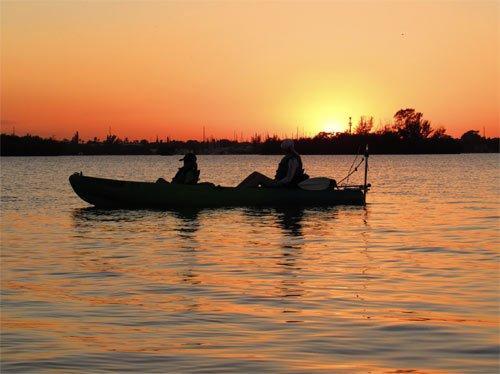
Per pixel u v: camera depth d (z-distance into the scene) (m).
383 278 13.67
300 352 8.73
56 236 20.53
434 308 11.08
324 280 13.52
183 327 9.98
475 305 11.28
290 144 29.08
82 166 100.38
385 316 10.55
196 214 26.36
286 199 28.80
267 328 9.90
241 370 8.04
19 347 9.02
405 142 154.50
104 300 11.81
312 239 19.61
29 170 80.38
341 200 29.61
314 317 10.52
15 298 12.00
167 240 19.48
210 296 12.09
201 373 7.94
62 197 36.12
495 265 15.18
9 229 22.33
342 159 141.38
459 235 20.53
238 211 27.34
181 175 29.05
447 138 158.50
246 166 100.50
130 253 17.17
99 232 21.38
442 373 7.92
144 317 10.59
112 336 9.52
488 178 58.53
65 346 9.05
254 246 18.25
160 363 8.31
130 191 28.39
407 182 52.69
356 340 9.26
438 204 31.64
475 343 9.10
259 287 12.85
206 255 16.78
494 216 26.12
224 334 9.60
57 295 12.24
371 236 20.27
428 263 15.48
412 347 8.93
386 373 7.93
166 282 13.41
